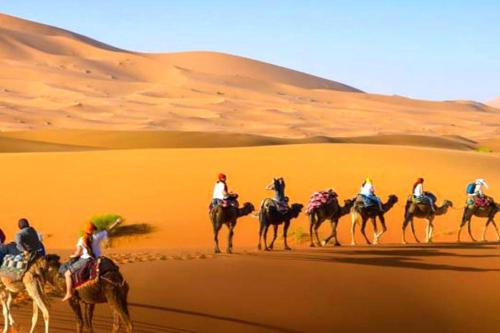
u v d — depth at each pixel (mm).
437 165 52938
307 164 52531
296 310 19172
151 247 34781
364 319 18625
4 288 16922
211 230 39781
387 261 26203
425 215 33625
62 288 15945
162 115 189000
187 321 17938
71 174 51344
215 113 198125
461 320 18766
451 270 24688
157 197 45500
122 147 117250
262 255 26953
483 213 34812
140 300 19609
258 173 50188
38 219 42000
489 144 167750
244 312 18844
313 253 27859
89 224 15797
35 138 123250
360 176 49188
